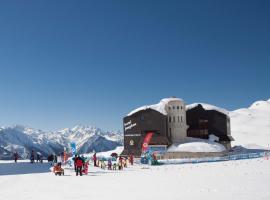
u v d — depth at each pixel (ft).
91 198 59.26
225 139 281.95
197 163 189.88
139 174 116.06
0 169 145.59
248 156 210.79
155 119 264.72
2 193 69.82
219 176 91.91
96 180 95.14
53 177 107.45
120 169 151.53
